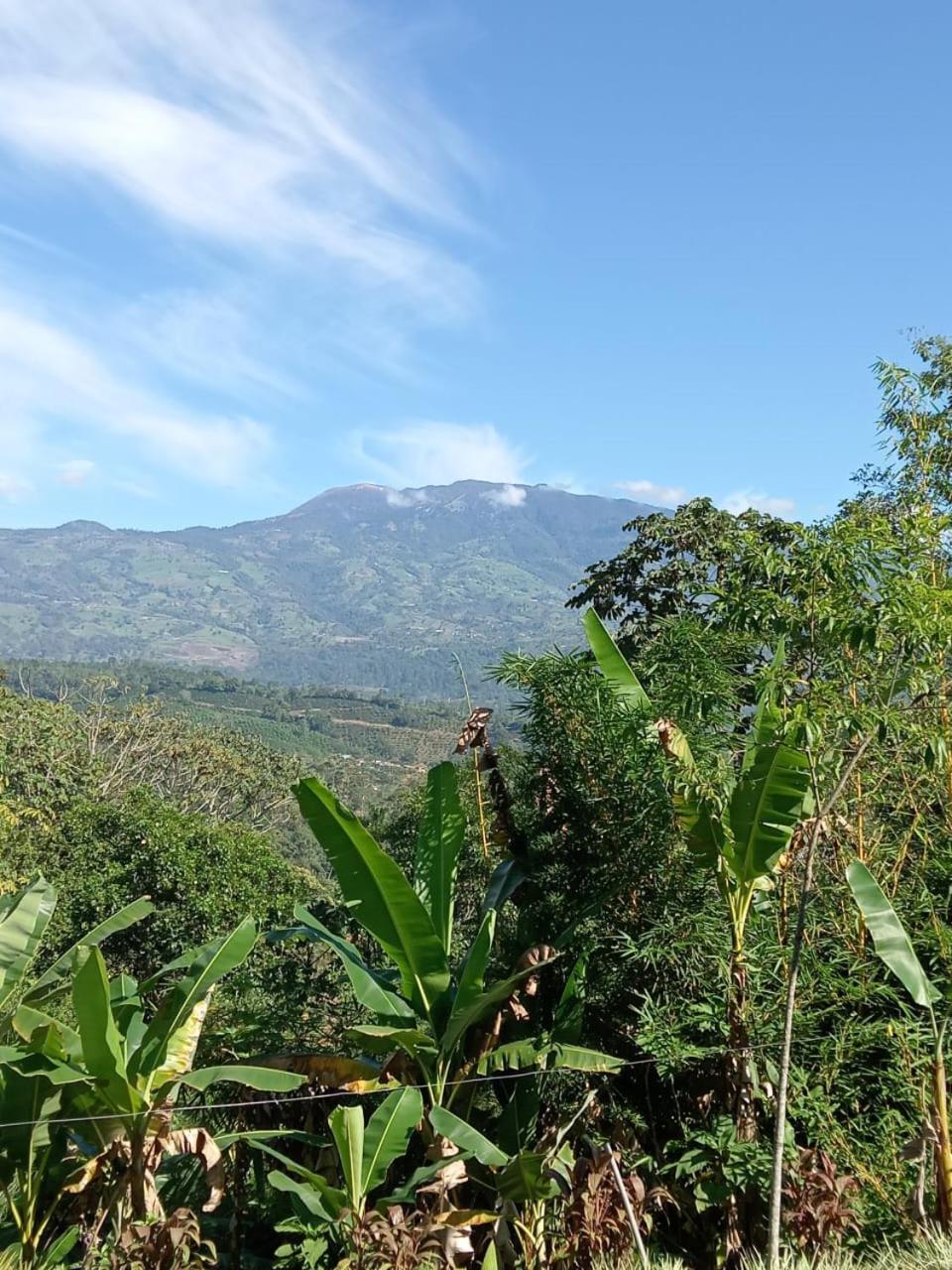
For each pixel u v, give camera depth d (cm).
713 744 627
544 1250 542
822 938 625
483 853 841
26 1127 546
